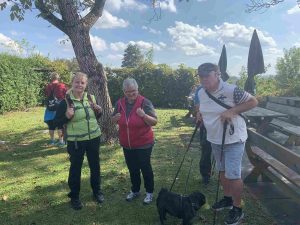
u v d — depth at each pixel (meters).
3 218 5.18
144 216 5.06
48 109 9.33
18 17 8.13
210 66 4.36
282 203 5.38
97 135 5.27
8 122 14.10
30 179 6.83
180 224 4.78
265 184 6.14
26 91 18.50
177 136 10.35
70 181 5.30
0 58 17.11
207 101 4.53
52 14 8.99
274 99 10.09
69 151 5.20
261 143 5.29
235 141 4.45
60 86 9.17
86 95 5.25
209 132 4.62
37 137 10.78
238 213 4.67
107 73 20.75
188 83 19.86
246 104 4.32
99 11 9.17
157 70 20.19
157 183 6.28
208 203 5.39
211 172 6.36
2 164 7.89
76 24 8.84
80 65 8.95
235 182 4.55
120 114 5.18
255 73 9.93
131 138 5.14
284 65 20.81
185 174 6.73
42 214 5.26
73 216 5.15
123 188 6.14
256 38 9.83
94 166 5.44
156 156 8.07
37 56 20.19
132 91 5.05
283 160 4.44
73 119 5.09
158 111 17.55
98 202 5.56
